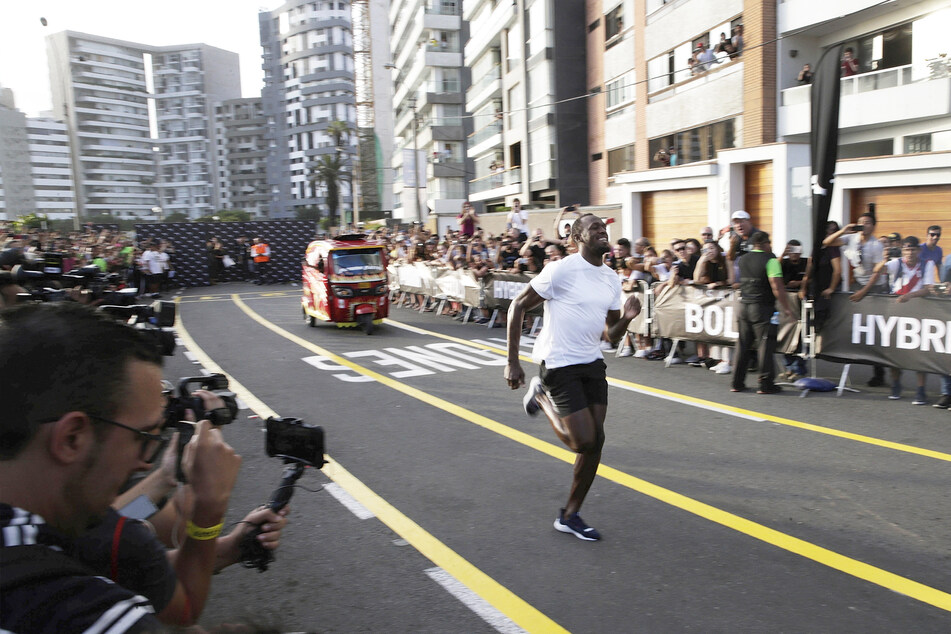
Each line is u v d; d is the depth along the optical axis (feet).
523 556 13.33
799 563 12.80
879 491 16.15
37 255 18.79
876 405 23.82
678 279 31.48
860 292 24.84
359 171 304.50
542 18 102.73
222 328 49.26
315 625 11.04
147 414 3.71
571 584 12.20
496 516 15.29
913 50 55.47
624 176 65.72
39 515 3.36
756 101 64.18
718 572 12.52
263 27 533.55
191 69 649.61
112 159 618.03
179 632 3.69
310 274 47.65
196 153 645.92
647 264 34.17
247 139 540.93
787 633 10.53
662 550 13.46
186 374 32.60
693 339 30.73
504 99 124.88
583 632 10.69
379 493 16.78
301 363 34.81
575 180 104.01
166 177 653.30
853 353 25.11
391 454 19.80
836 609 11.19
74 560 3.36
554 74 102.37
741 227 30.99
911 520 14.55
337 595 11.99
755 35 63.72
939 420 21.80
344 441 21.21
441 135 185.68
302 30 495.00
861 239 32.71
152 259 77.36
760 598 11.59
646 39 83.56
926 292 23.39
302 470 6.23
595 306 13.85
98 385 3.43
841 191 50.93
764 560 12.95
